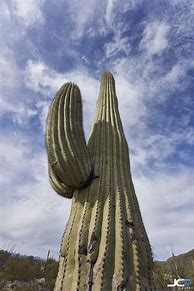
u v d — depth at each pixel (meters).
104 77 8.13
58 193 6.49
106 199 5.58
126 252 4.96
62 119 5.97
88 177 5.89
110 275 4.75
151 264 5.25
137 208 5.85
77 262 5.03
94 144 6.57
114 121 7.01
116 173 6.05
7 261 23.48
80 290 4.74
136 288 4.69
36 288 19.95
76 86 6.59
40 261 25.45
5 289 19.36
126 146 6.74
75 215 5.71
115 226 5.24
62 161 5.73
